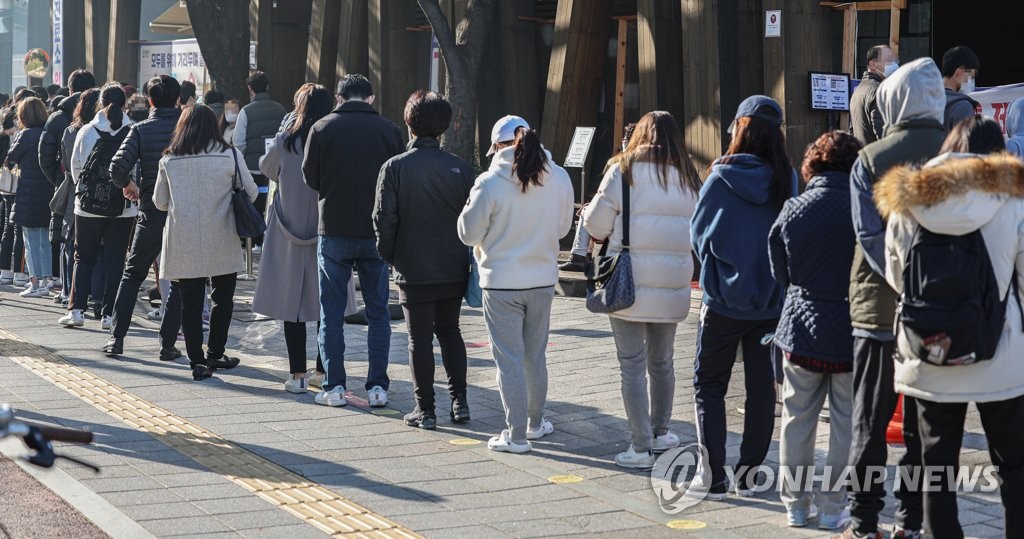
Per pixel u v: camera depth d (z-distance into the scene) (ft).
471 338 45.78
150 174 40.83
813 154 23.62
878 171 21.53
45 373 39.01
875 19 57.88
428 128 31.94
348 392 37.01
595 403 35.19
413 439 31.53
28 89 63.93
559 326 47.37
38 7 148.56
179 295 41.29
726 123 53.57
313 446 30.60
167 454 29.53
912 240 19.69
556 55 64.80
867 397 22.17
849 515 24.13
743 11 53.88
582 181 59.77
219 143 38.19
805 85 51.67
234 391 37.01
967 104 34.35
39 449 13.99
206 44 78.43
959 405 20.22
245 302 53.72
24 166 55.52
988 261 19.30
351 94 34.45
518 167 29.63
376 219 31.50
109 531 23.36
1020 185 19.27
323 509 25.38
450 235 31.81
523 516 25.07
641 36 58.03
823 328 23.12
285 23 83.71
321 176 34.17
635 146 28.50
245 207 38.24
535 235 30.07
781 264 23.68
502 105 72.84
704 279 25.61
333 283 34.86
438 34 63.82
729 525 24.53
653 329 29.43
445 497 26.37
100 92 49.57
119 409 34.22
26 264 61.98
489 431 32.45
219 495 26.21
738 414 33.45
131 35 99.14
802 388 23.94
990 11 54.75
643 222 28.07
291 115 36.60
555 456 29.94
